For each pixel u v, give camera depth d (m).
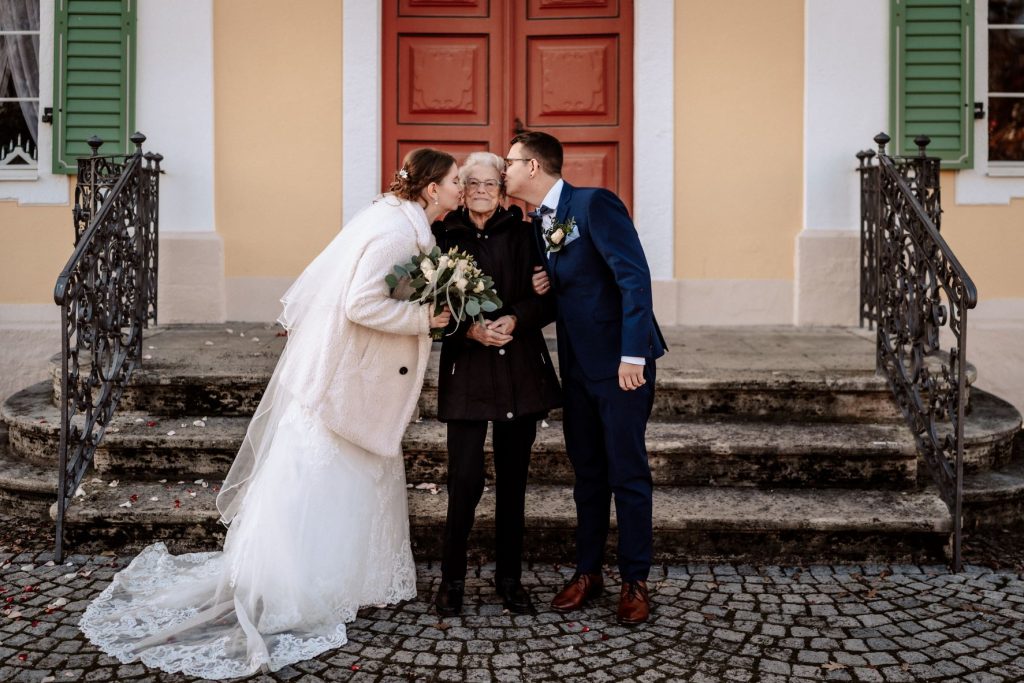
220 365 4.72
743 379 4.50
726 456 4.16
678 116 5.98
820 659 3.03
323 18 5.96
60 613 3.34
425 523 3.86
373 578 3.42
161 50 5.92
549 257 3.38
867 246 5.85
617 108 6.18
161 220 5.99
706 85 5.96
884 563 3.84
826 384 4.48
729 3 5.92
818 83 5.89
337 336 3.30
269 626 3.18
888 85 5.88
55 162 5.93
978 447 4.41
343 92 5.98
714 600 3.49
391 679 2.91
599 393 3.32
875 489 4.15
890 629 3.25
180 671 2.93
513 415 3.28
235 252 6.05
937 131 5.88
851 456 4.12
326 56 5.97
